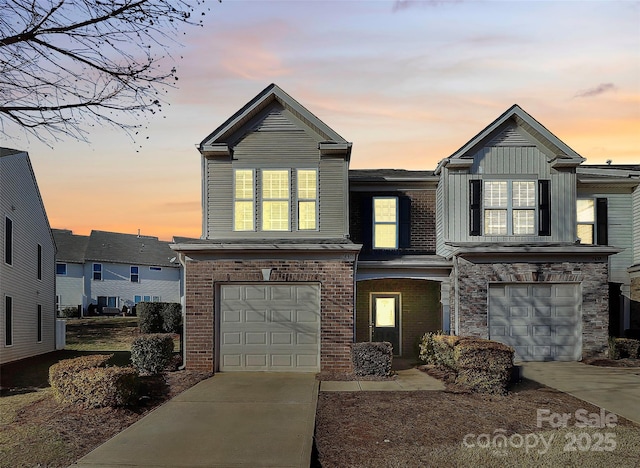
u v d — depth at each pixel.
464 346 11.72
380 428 8.81
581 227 19.11
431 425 8.95
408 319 18.28
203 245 13.92
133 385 10.38
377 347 13.38
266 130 15.40
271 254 14.22
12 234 18.53
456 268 15.95
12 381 14.15
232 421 9.26
